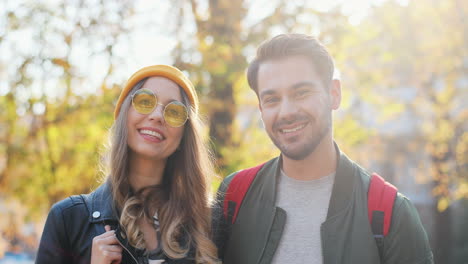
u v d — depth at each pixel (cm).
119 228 233
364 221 238
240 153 582
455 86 1159
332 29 624
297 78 248
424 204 1938
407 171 1998
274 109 253
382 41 911
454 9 969
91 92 652
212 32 604
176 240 245
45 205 735
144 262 230
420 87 1127
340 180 252
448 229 1424
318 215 250
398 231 234
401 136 1319
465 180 1173
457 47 984
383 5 891
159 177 262
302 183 259
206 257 245
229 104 600
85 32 642
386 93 909
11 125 718
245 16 621
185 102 259
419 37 950
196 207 259
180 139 260
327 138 256
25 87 667
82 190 693
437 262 1420
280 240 251
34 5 654
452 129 1163
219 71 558
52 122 673
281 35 261
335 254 237
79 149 684
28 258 936
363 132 675
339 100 270
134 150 249
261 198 265
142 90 246
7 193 755
